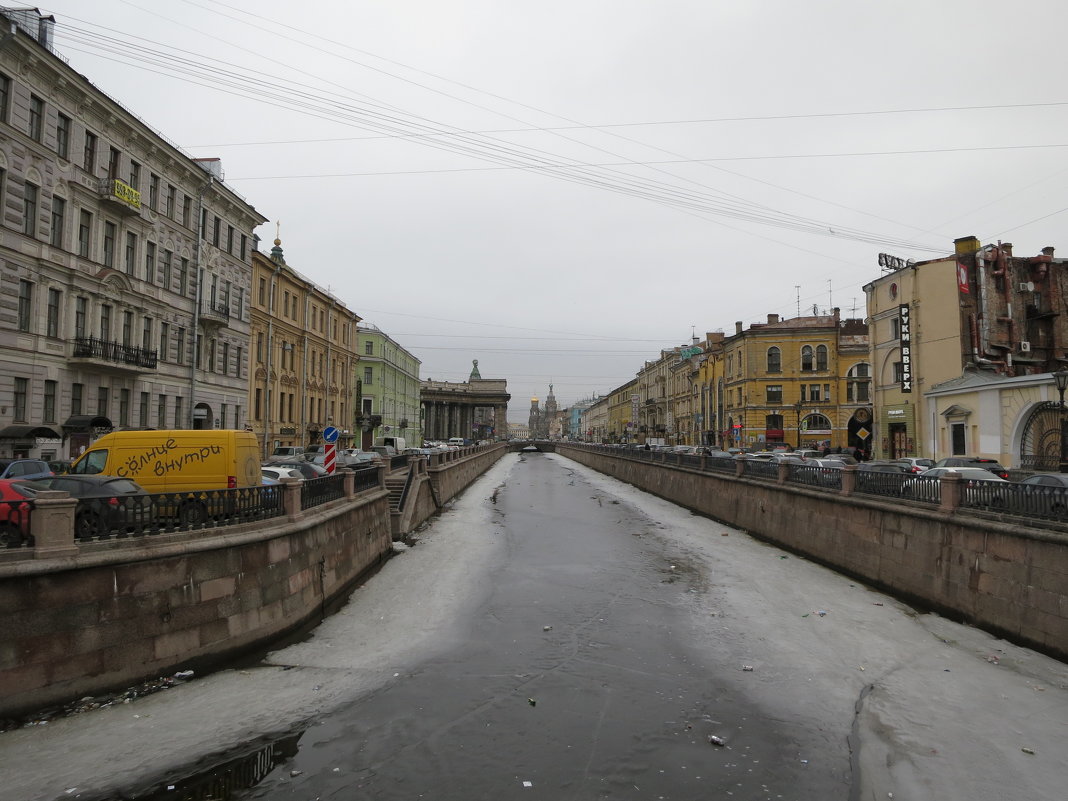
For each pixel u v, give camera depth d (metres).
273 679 10.09
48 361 23.80
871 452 39.09
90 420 24.39
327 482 15.45
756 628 13.01
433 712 9.02
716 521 29.48
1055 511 10.97
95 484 11.98
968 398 29.67
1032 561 11.34
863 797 6.96
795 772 7.47
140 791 6.91
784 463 22.77
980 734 8.39
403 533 23.58
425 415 135.50
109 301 27.03
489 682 10.16
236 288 37.78
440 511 32.75
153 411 30.22
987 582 12.42
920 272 34.38
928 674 10.38
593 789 7.09
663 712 9.09
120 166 27.78
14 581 7.86
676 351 84.00
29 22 24.67
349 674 10.41
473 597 15.52
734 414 59.59
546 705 9.31
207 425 34.50
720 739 8.22
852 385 54.72
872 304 39.19
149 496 9.55
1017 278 33.78
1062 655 10.63
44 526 8.17
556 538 24.55
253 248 40.22
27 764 7.25
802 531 20.75
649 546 22.78
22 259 22.55
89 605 8.55
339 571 15.36
